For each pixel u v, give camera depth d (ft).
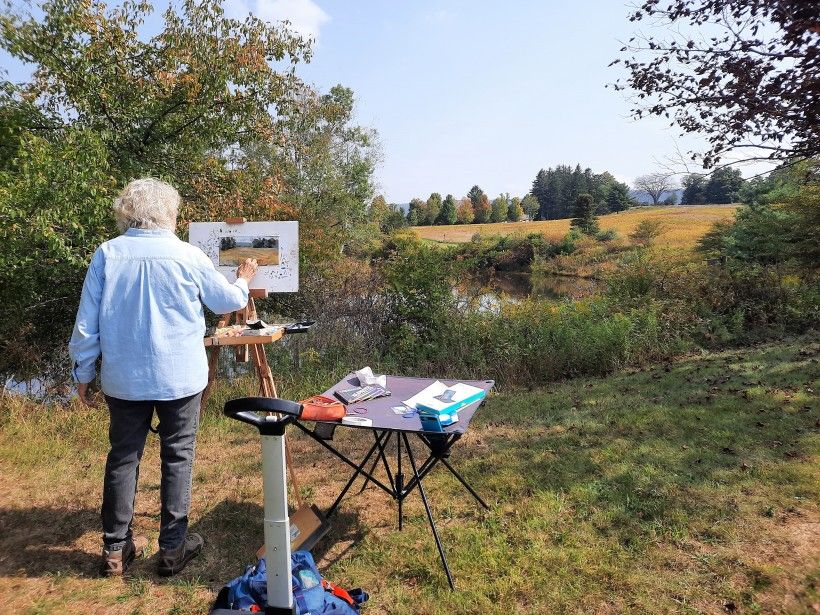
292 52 25.12
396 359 23.84
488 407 18.01
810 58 13.62
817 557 8.34
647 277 32.94
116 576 8.62
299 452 14.02
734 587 7.81
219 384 19.17
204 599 8.11
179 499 8.63
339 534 9.84
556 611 7.54
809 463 11.70
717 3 15.10
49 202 17.08
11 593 8.14
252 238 11.43
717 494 10.59
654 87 16.84
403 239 27.91
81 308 8.09
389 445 14.34
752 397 16.62
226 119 25.03
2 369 19.81
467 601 7.77
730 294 30.22
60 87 22.24
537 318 25.36
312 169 60.44
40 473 12.40
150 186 8.51
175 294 8.19
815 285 32.27
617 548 8.95
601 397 18.22
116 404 8.23
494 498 10.97
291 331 10.59
